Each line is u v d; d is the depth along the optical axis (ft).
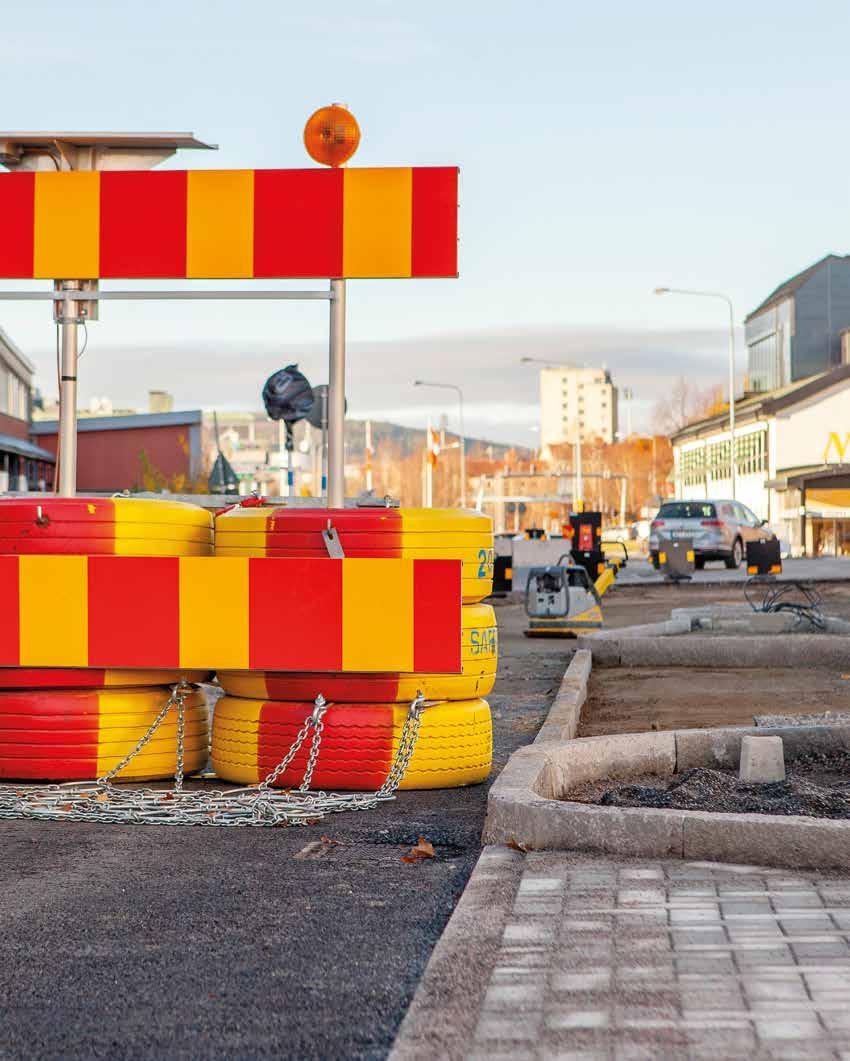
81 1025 12.92
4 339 156.35
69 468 32.32
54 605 25.16
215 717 26.35
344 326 31.40
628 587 103.19
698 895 16.71
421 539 25.32
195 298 31.45
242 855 20.10
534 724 34.53
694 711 36.60
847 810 21.22
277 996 13.67
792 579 100.27
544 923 15.64
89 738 25.57
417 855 19.84
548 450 481.46
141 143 31.73
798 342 314.96
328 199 30.71
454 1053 11.77
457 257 30.45
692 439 326.65
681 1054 11.58
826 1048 11.63
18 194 31.22
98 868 19.29
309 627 24.66
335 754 24.86
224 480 121.90
